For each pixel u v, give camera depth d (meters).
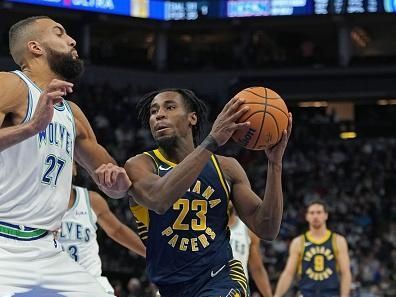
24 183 3.54
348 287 7.82
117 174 3.64
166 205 3.59
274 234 4.01
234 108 3.63
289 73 20.84
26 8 18.69
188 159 3.57
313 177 18.98
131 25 20.52
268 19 20.14
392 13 19.47
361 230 16.97
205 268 3.91
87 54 20.16
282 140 3.80
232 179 4.11
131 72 21.19
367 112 21.66
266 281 7.11
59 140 3.68
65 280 3.65
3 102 3.47
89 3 19.52
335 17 19.73
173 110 4.03
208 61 21.53
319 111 21.98
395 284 14.62
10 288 3.47
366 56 21.00
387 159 19.62
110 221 5.79
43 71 3.76
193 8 20.45
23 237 3.55
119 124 19.78
